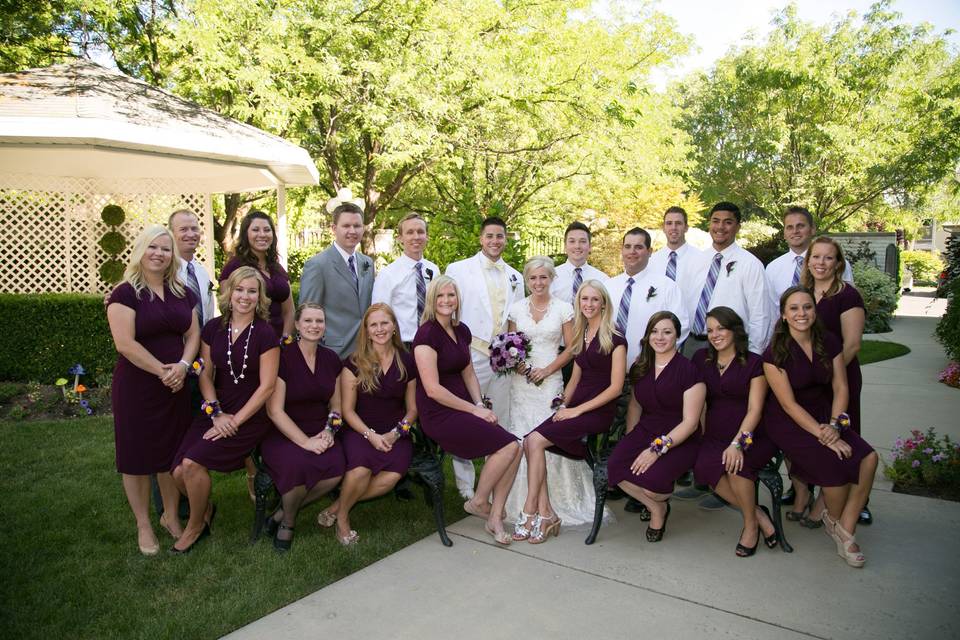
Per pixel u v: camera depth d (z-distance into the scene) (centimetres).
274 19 1069
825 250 417
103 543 383
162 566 354
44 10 1076
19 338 761
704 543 392
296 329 438
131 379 362
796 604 315
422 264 495
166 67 1244
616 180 1580
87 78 941
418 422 419
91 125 759
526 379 462
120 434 363
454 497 471
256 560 362
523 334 449
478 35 1347
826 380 382
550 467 439
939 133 2244
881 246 1972
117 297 356
